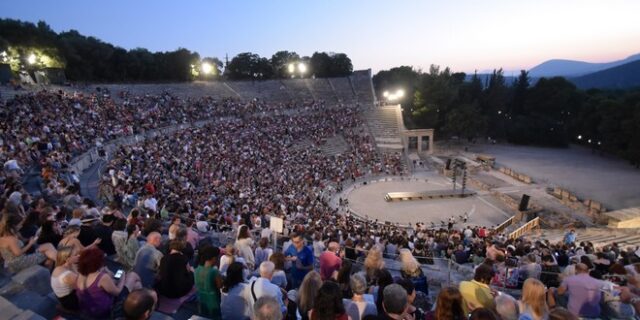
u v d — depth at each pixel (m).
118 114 45.25
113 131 38.88
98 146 32.12
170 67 82.81
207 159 40.12
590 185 50.19
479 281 6.82
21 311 6.77
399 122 70.19
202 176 34.28
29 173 21.45
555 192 44.81
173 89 72.00
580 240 25.42
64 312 6.90
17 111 32.19
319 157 53.78
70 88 53.47
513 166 61.84
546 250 15.12
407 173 55.91
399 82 104.06
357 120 70.81
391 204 42.56
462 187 47.19
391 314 5.27
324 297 5.06
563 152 74.38
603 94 86.00
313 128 63.66
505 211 40.56
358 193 46.56
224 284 7.00
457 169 55.16
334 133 64.94
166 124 50.62
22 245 8.94
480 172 56.56
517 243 19.25
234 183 35.12
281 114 68.38
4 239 8.38
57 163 22.28
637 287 8.93
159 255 8.40
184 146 41.12
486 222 37.56
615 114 63.78
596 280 7.99
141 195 21.77
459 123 77.50
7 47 55.59
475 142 84.12
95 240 9.33
